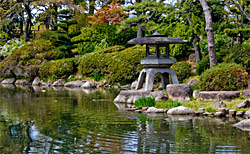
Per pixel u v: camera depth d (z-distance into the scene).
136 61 18.19
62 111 9.89
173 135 6.71
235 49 12.62
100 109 10.16
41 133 7.05
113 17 22.61
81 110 10.03
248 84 9.84
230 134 6.71
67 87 18.95
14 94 15.09
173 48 18.19
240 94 9.44
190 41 16.48
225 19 18.08
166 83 12.27
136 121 8.16
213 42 11.65
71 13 27.73
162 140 6.36
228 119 8.21
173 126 7.51
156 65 11.52
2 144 6.25
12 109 10.45
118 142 6.26
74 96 13.89
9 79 22.56
